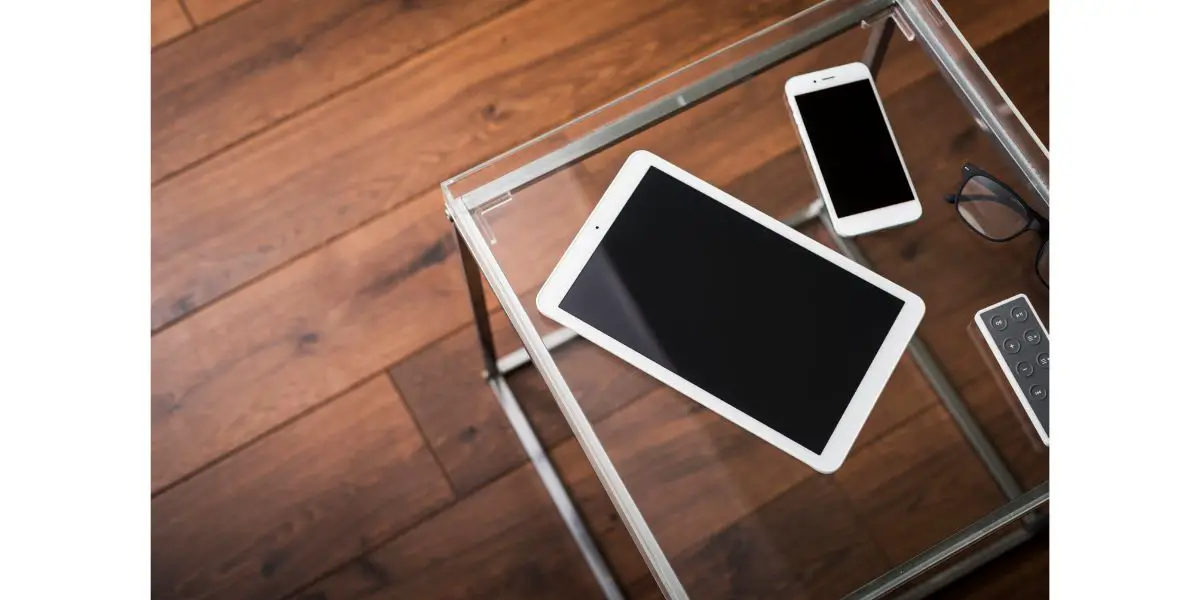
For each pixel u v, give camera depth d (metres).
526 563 1.25
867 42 1.09
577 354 0.97
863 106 1.06
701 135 1.05
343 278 1.33
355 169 1.36
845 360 0.99
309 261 1.33
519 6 1.43
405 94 1.39
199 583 1.23
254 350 1.30
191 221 1.34
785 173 1.05
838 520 0.98
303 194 1.35
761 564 0.96
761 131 1.06
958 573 1.24
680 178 1.03
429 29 1.42
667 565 0.95
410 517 1.26
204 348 1.29
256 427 1.27
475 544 1.26
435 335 1.32
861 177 1.04
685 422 0.98
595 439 0.96
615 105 1.03
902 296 1.02
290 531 1.25
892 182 1.04
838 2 1.08
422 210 1.35
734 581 0.96
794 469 0.98
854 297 1.01
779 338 0.99
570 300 0.98
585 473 1.29
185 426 1.27
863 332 1.00
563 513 1.26
